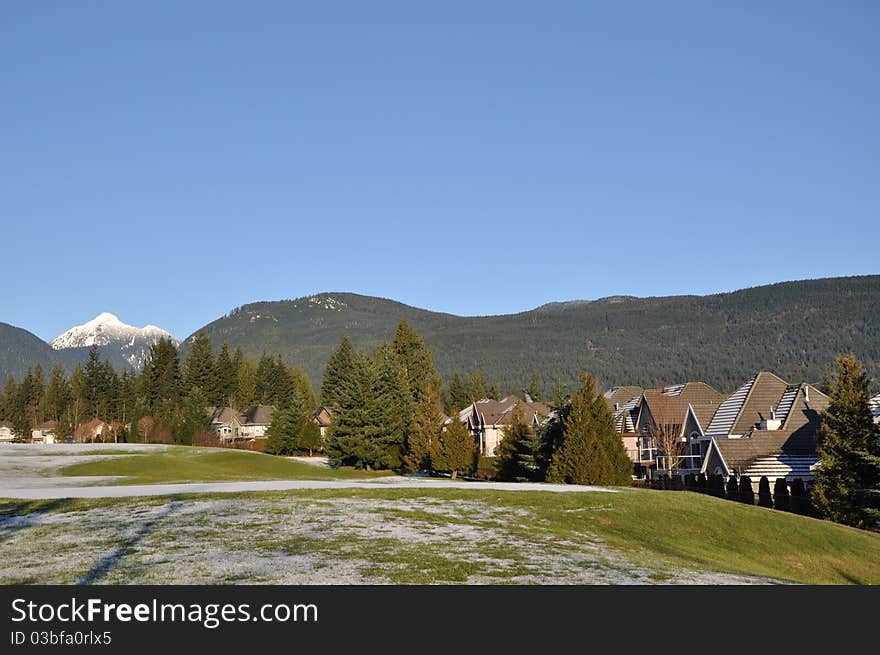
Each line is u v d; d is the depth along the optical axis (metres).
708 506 31.03
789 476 44.34
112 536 19.78
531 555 18.84
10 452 73.38
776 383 55.97
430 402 71.50
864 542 28.95
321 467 74.75
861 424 34.06
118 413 133.38
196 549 18.06
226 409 132.62
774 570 23.78
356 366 78.25
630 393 86.00
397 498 28.64
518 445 56.59
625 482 42.44
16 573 15.53
